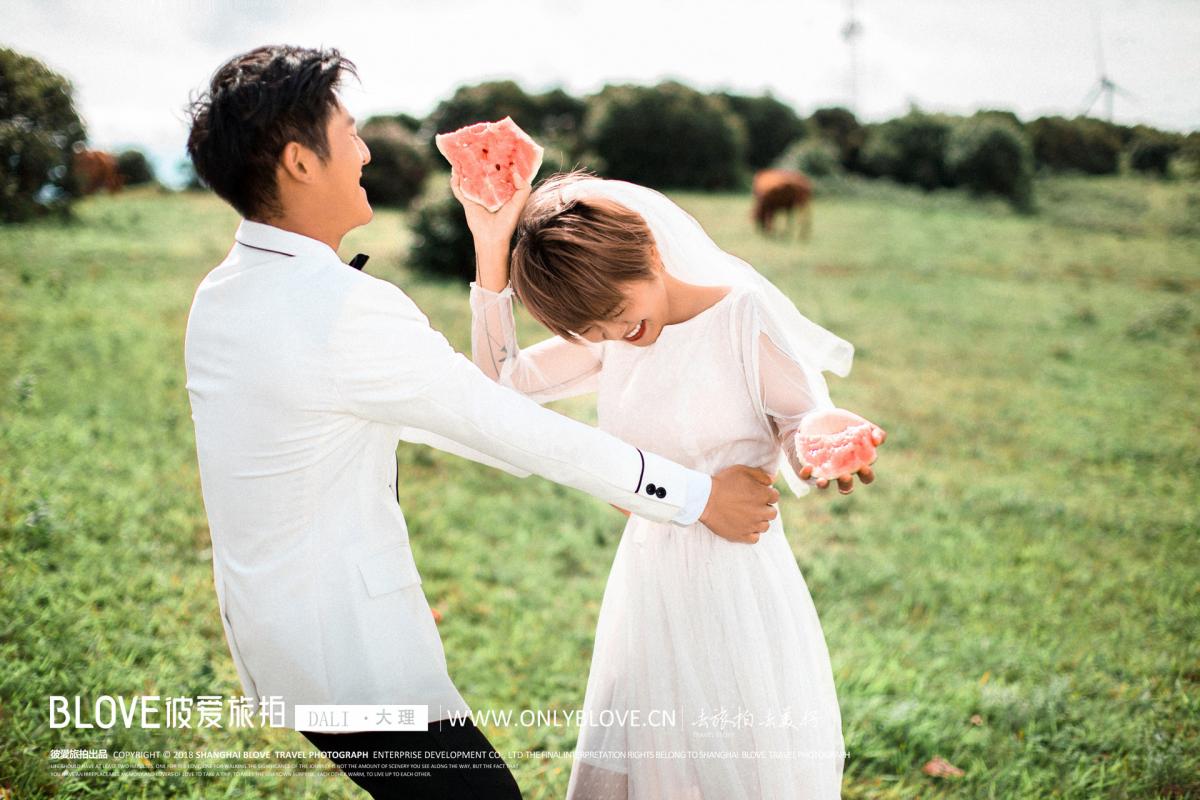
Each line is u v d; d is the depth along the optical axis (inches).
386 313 60.9
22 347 272.8
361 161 64.3
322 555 62.6
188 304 352.2
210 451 62.9
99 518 168.6
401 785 66.7
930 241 747.4
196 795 99.9
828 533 201.6
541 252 68.6
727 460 76.6
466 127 77.3
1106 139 1042.7
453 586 163.9
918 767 116.5
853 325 424.2
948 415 297.0
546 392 83.5
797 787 75.2
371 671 63.2
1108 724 125.3
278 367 59.7
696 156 1310.3
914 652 147.4
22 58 278.7
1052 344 402.3
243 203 62.4
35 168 315.3
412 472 219.3
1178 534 207.2
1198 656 148.9
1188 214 723.4
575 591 165.8
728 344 73.4
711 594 75.3
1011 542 199.0
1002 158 1098.1
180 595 146.9
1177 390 337.1
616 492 67.4
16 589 136.6
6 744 102.0
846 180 1219.9
